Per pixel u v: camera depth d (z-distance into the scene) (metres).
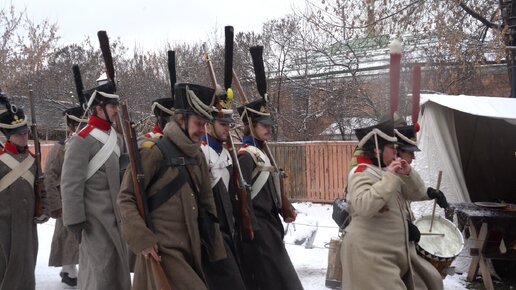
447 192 6.65
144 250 3.36
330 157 13.46
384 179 3.67
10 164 5.11
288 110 19.52
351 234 3.88
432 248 4.30
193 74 20.88
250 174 4.58
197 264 3.58
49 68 23.78
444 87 13.57
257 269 4.52
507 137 7.65
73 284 6.33
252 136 4.84
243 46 20.45
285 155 13.86
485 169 7.87
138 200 3.44
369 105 17.14
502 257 5.96
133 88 21.78
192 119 3.60
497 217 5.86
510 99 6.67
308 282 6.15
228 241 4.24
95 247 4.73
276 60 20.27
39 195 5.26
